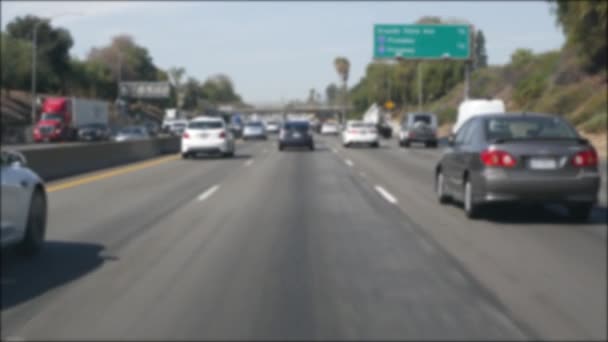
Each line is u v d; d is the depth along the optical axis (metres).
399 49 62.12
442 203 18.03
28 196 11.24
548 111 58.47
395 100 127.88
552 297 9.12
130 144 36.75
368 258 11.51
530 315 8.37
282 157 39.53
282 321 8.13
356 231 14.07
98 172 29.14
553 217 15.61
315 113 175.00
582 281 9.94
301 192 21.19
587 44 56.34
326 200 19.19
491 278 10.12
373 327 7.91
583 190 13.98
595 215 15.96
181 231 14.09
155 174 27.92
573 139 14.17
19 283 9.87
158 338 7.57
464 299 9.04
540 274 10.35
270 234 13.75
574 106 57.16
